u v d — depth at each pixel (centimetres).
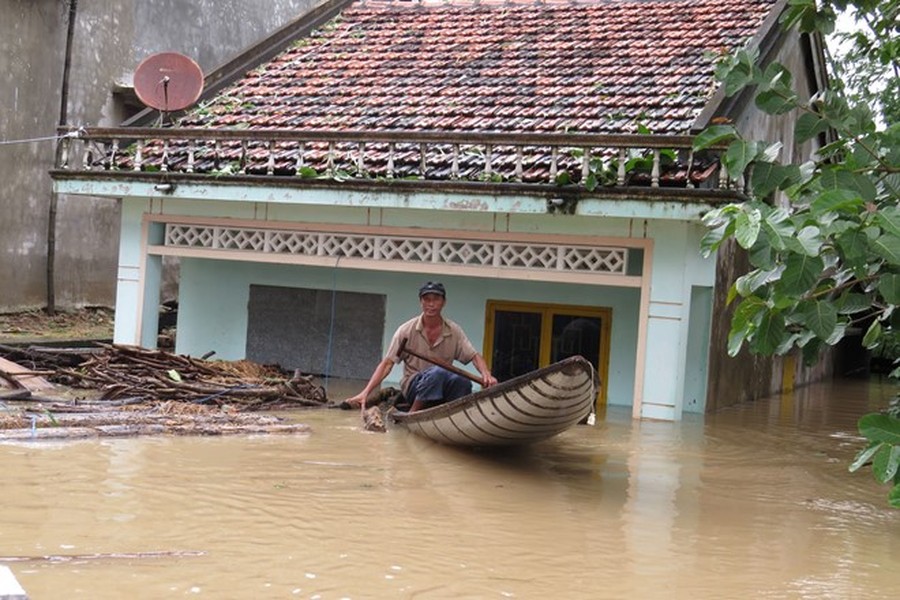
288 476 740
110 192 1274
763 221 525
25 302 1695
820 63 1502
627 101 1232
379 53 1521
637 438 994
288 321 1386
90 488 666
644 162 1056
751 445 999
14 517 588
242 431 895
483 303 1289
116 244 1884
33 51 1673
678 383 1080
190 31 2016
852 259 527
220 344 1411
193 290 1423
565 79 1332
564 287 1254
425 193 1130
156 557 534
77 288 1798
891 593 546
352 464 795
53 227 1717
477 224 1153
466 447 888
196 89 1320
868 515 723
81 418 882
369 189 1153
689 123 1145
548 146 1078
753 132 1231
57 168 1298
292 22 1599
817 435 1102
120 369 1079
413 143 1149
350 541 587
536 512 684
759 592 538
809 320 564
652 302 1084
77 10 1748
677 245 1071
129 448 801
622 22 1470
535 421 805
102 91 1816
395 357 984
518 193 1088
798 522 694
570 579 543
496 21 1556
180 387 1027
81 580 490
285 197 1195
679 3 1483
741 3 1443
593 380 785
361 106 1354
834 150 650
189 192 1239
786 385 1667
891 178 598
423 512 664
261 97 1424
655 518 686
